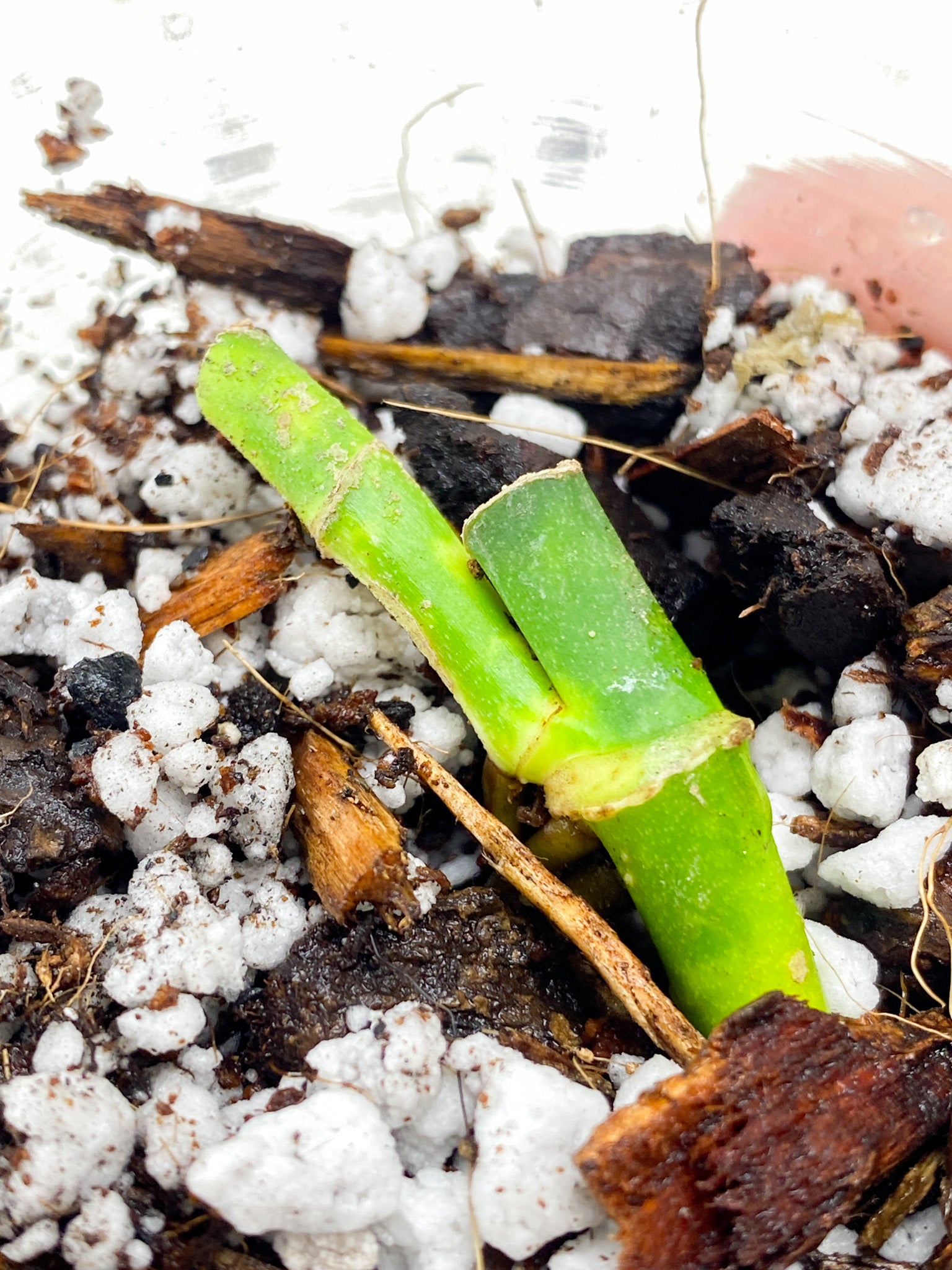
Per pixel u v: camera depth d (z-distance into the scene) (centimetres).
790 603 8
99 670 8
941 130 10
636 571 7
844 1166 6
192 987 7
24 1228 6
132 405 9
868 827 8
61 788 8
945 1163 7
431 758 8
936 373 9
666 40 11
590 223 10
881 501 9
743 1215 6
